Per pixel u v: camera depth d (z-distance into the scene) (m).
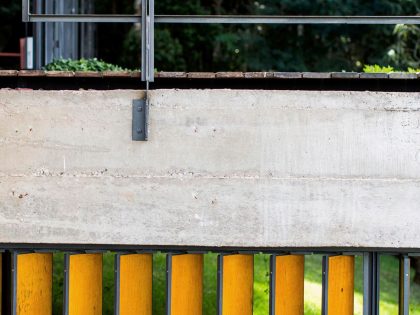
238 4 20.77
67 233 8.21
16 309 8.41
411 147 8.14
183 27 19.75
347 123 8.11
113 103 8.08
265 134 8.09
